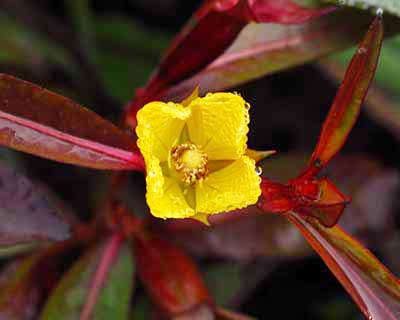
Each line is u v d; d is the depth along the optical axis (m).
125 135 0.15
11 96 0.14
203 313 0.18
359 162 0.21
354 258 0.14
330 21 0.17
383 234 0.21
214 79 0.17
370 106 0.22
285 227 0.19
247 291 0.21
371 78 0.14
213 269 0.21
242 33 0.17
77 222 0.19
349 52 0.22
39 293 0.19
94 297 0.18
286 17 0.16
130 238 0.18
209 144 0.15
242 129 0.14
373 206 0.21
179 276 0.18
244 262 0.21
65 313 0.18
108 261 0.18
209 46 0.16
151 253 0.18
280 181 0.20
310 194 0.14
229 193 0.14
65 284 0.18
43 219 0.17
